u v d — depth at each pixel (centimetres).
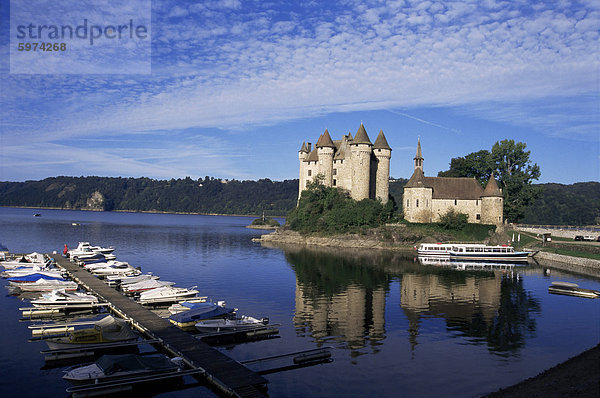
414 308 4200
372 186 11775
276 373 2633
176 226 18150
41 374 2572
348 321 3741
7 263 6044
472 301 4512
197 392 2400
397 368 2723
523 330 3512
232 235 13600
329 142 12044
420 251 8631
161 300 4219
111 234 12788
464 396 2355
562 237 9875
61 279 5034
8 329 3391
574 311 4122
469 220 10456
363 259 7906
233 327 3316
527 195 11025
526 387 2372
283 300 4503
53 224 16525
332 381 2531
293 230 11606
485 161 11519
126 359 2484
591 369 2531
